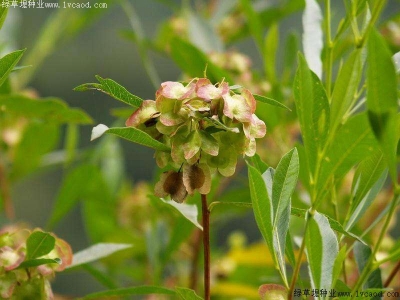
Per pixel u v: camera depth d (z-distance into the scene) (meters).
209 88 0.53
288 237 0.61
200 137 0.52
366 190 0.61
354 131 0.53
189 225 0.78
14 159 0.96
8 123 0.95
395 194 0.53
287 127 0.94
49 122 0.78
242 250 0.92
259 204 0.55
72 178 0.87
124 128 0.52
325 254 0.58
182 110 0.53
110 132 0.52
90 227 0.93
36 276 0.62
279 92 0.88
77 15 1.13
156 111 0.53
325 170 0.55
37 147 0.95
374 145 0.54
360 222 0.92
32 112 0.77
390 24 0.96
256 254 0.90
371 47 0.50
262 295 0.56
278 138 0.88
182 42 0.81
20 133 0.96
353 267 0.75
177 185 0.54
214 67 0.80
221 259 0.95
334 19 0.96
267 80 0.92
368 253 0.64
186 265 0.98
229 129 0.52
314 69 0.66
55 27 1.12
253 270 0.91
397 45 0.95
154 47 1.04
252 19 0.88
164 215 0.94
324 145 0.55
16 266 0.60
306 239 0.55
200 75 0.82
